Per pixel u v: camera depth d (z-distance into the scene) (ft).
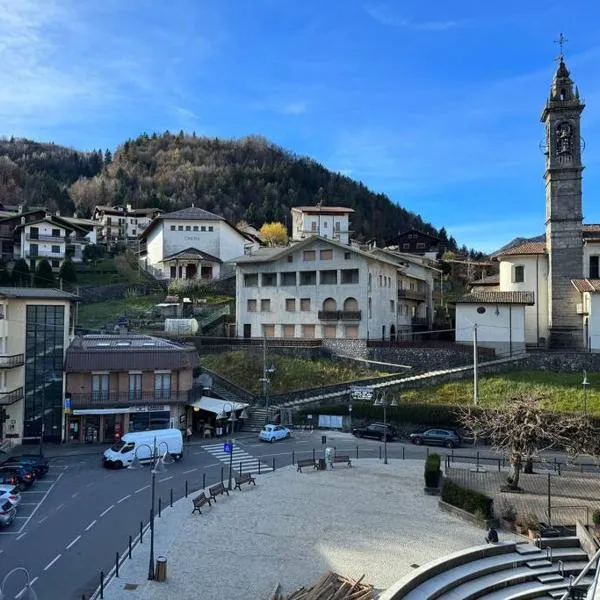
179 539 85.40
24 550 80.94
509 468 127.95
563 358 177.68
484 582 73.26
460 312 199.93
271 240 417.90
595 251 197.67
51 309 157.99
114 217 464.65
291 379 196.44
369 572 74.23
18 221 339.57
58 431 157.07
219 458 140.67
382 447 154.20
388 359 197.57
